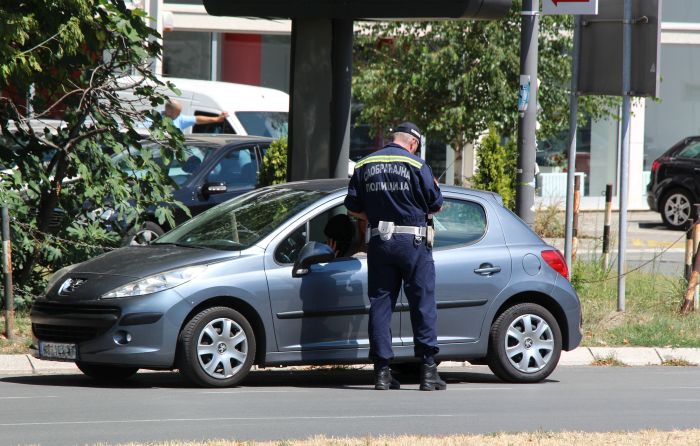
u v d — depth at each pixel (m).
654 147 97.75
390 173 31.09
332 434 24.83
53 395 30.25
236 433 24.83
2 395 30.22
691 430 25.23
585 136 95.88
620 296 46.38
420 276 31.34
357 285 32.09
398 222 31.09
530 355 33.94
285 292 31.28
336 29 43.72
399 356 32.75
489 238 33.88
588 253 57.56
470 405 29.47
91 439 23.89
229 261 31.03
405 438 23.69
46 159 43.31
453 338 33.03
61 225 42.34
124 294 30.22
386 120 72.81
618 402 30.58
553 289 34.22
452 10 40.81
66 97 41.84
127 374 33.69
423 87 70.06
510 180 60.84
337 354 31.89
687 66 98.62
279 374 36.22
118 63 42.00
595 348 40.59
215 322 30.72
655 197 82.19
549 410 28.86
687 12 98.31
